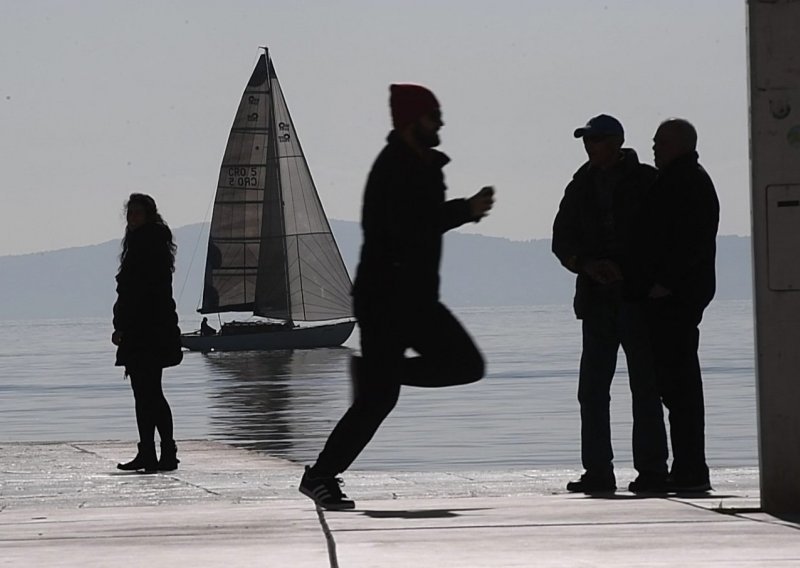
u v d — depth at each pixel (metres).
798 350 20.42
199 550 17.94
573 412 91.88
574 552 17.23
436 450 63.97
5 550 18.39
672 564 16.25
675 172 24.58
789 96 20.36
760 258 20.47
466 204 21.77
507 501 23.06
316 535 19.02
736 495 24.20
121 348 35.91
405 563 16.52
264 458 38.75
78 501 27.73
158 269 36.03
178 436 72.38
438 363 22.05
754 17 20.44
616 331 25.67
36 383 166.00
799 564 16.11
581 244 25.75
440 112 21.92
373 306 21.91
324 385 138.38
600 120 25.48
